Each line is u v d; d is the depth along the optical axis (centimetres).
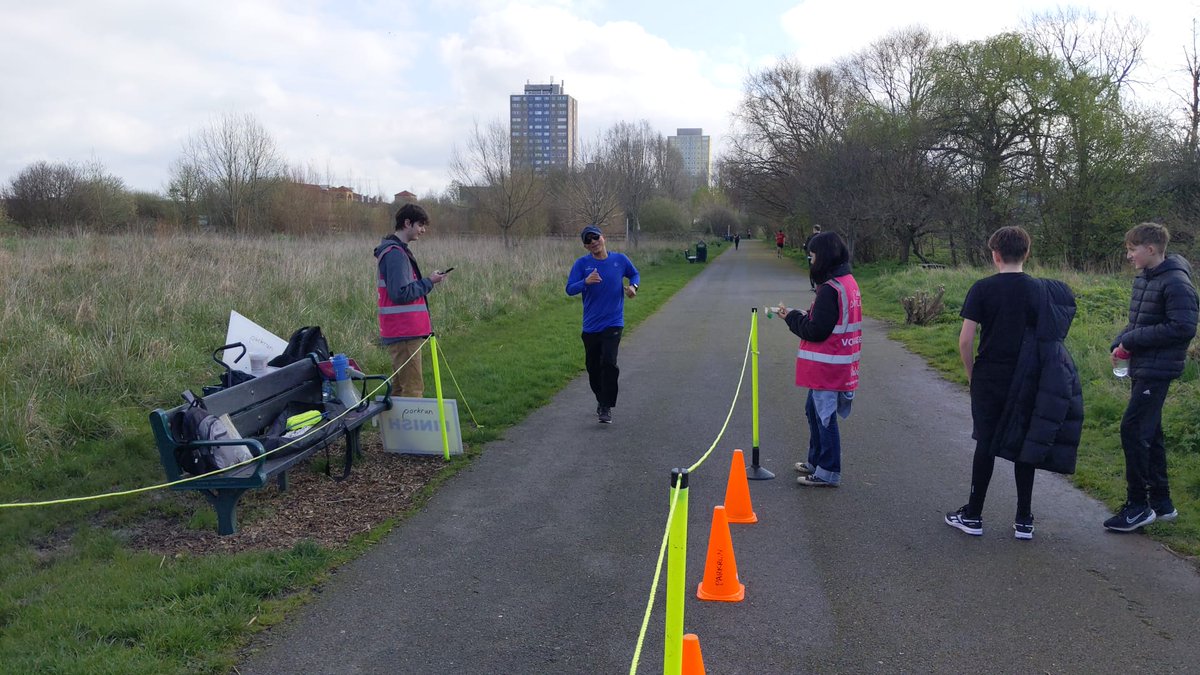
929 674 341
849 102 4147
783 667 348
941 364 1077
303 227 3275
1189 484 545
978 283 479
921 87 3841
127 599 401
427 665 351
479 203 3466
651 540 489
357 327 1123
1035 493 564
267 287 1266
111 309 966
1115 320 1182
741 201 5428
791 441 711
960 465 635
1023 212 2933
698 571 447
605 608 403
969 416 796
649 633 377
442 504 553
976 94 2925
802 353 580
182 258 1434
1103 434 679
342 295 1330
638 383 979
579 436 732
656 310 1855
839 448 578
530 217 3706
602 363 772
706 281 2875
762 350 1234
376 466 641
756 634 375
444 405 657
